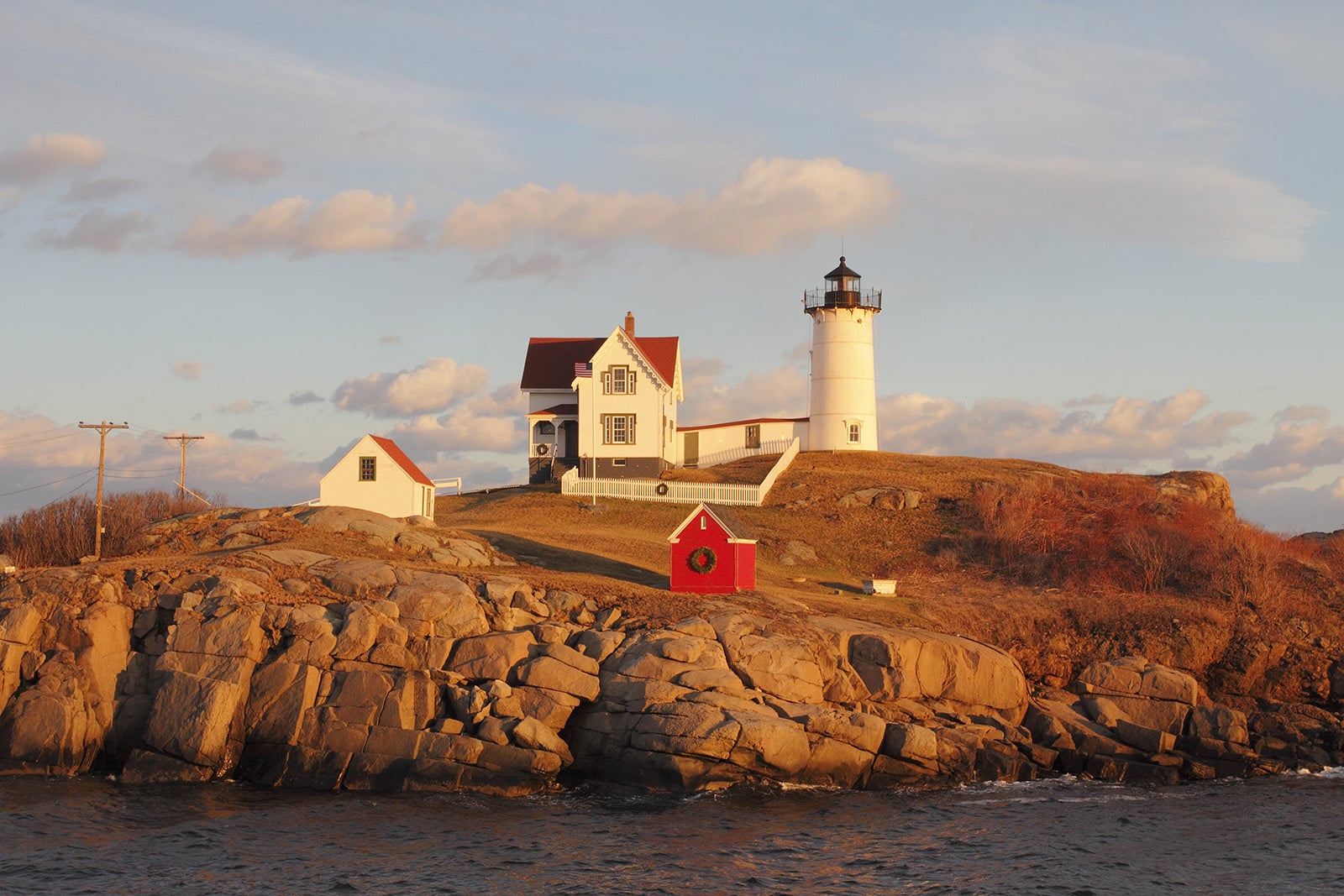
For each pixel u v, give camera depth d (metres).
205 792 38.84
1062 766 43.75
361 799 38.50
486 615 44.59
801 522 70.94
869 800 39.06
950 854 33.84
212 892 30.44
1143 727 44.62
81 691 41.09
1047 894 30.94
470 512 75.75
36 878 31.09
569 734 41.12
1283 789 41.47
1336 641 53.19
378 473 65.44
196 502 68.56
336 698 40.62
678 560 51.75
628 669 41.50
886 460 85.56
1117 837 35.56
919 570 63.34
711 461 91.50
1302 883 31.89
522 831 35.41
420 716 40.38
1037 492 71.62
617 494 77.12
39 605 42.25
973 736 42.72
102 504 54.81
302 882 31.22
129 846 33.59
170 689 40.66
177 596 43.25
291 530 55.50
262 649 42.03
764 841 34.62
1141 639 51.62
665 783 39.09
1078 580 60.03
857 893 30.92
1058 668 50.97
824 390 89.94
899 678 44.28
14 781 39.38
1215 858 33.81
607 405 80.69
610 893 30.64
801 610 49.38
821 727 40.53
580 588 48.19
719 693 40.75
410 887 30.97
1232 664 51.34
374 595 45.53
